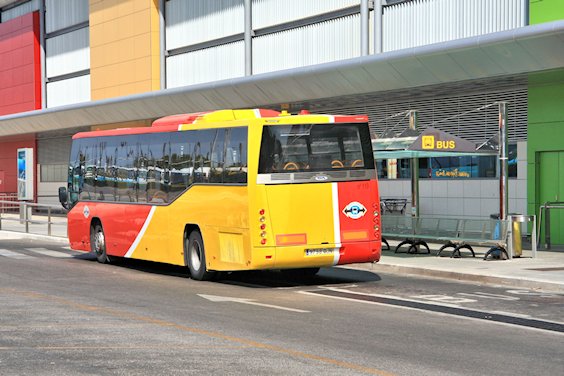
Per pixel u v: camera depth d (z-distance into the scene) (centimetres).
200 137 1823
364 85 2741
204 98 3459
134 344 1047
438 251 2306
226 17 3572
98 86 4406
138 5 4038
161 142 1978
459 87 2602
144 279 1867
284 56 3272
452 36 2592
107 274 1980
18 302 1455
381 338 1090
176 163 1912
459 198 2752
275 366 910
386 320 1247
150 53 3969
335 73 2759
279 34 3294
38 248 2816
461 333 1134
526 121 2527
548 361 945
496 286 1691
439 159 2823
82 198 2395
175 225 1911
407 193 2933
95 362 938
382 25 2825
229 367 907
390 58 2530
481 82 2486
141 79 4044
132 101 3878
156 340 1074
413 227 2261
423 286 1700
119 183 2181
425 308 1380
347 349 1010
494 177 2634
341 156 1716
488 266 1927
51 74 5006
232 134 1711
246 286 1722
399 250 2359
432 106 2809
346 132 1725
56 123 4694
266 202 1647
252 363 927
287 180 1662
